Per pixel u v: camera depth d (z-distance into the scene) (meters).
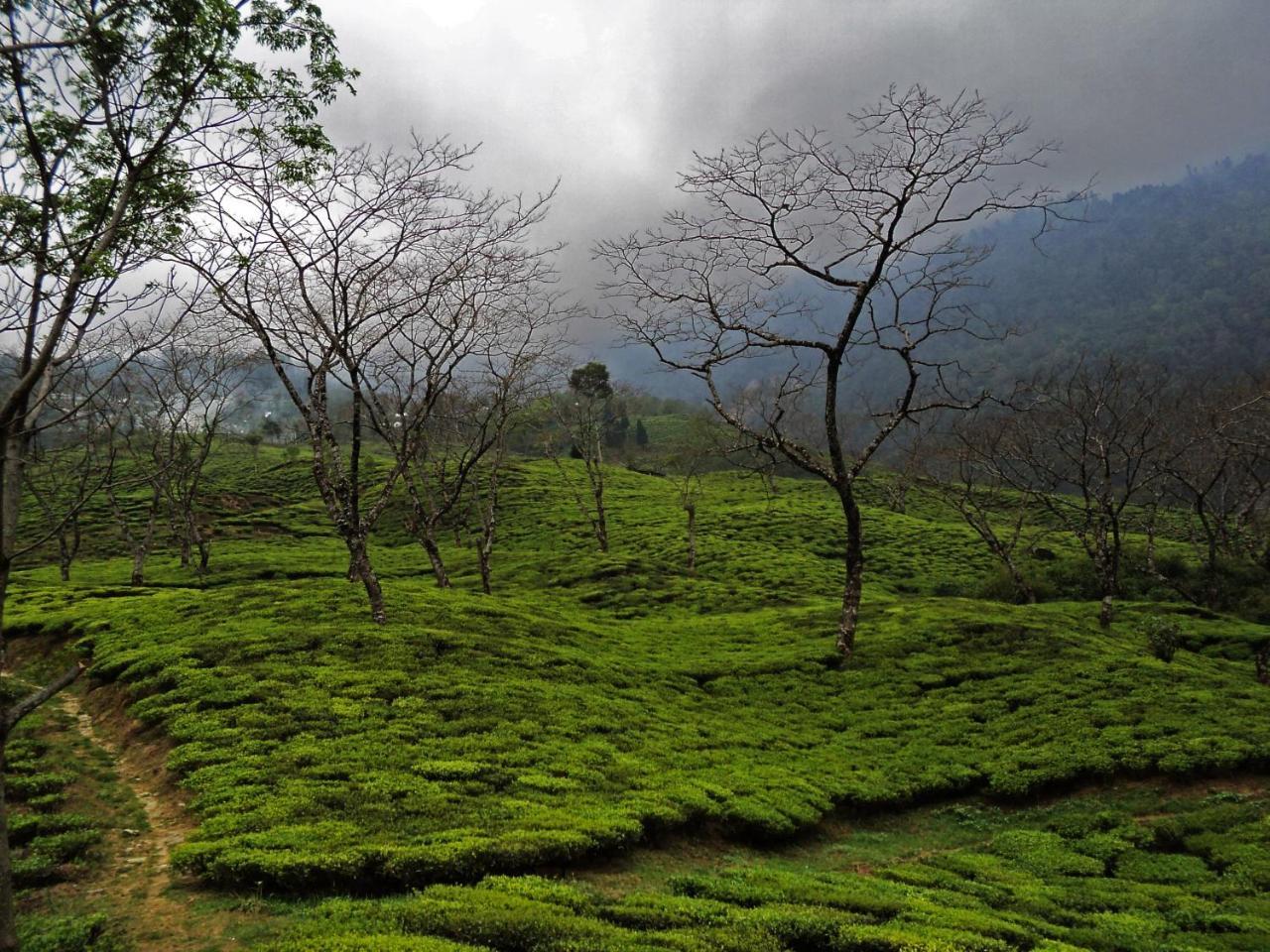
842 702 30.59
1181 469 60.91
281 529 85.12
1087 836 20.75
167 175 10.61
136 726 22.97
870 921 13.99
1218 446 57.44
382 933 11.82
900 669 33.31
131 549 71.62
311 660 27.02
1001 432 64.81
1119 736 25.62
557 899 13.70
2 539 8.82
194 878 14.51
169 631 30.78
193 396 52.03
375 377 36.06
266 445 125.50
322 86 11.96
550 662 30.67
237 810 16.67
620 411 106.94
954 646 35.59
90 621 33.81
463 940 11.77
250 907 13.27
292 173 13.44
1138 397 54.44
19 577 56.00
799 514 87.19
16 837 16.16
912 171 30.08
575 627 38.59
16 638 34.41
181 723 21.70
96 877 14.76
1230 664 37.16
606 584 57.50
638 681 31.27
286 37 10.94
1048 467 58.12
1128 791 23.25
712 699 30.72
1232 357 198.75
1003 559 56.97
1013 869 18.92
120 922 12.88
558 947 11.59
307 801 16.89
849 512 34.91
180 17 9.34
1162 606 48.66
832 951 12.95
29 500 81.25
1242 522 60.50
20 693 26.86
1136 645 38.53
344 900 13.27
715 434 79.44
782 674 33.47
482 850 14.98
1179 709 27.70
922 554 73.50
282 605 33.88
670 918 13.35
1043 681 31.05
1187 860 18.91
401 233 28.30
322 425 30.86
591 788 19.53
